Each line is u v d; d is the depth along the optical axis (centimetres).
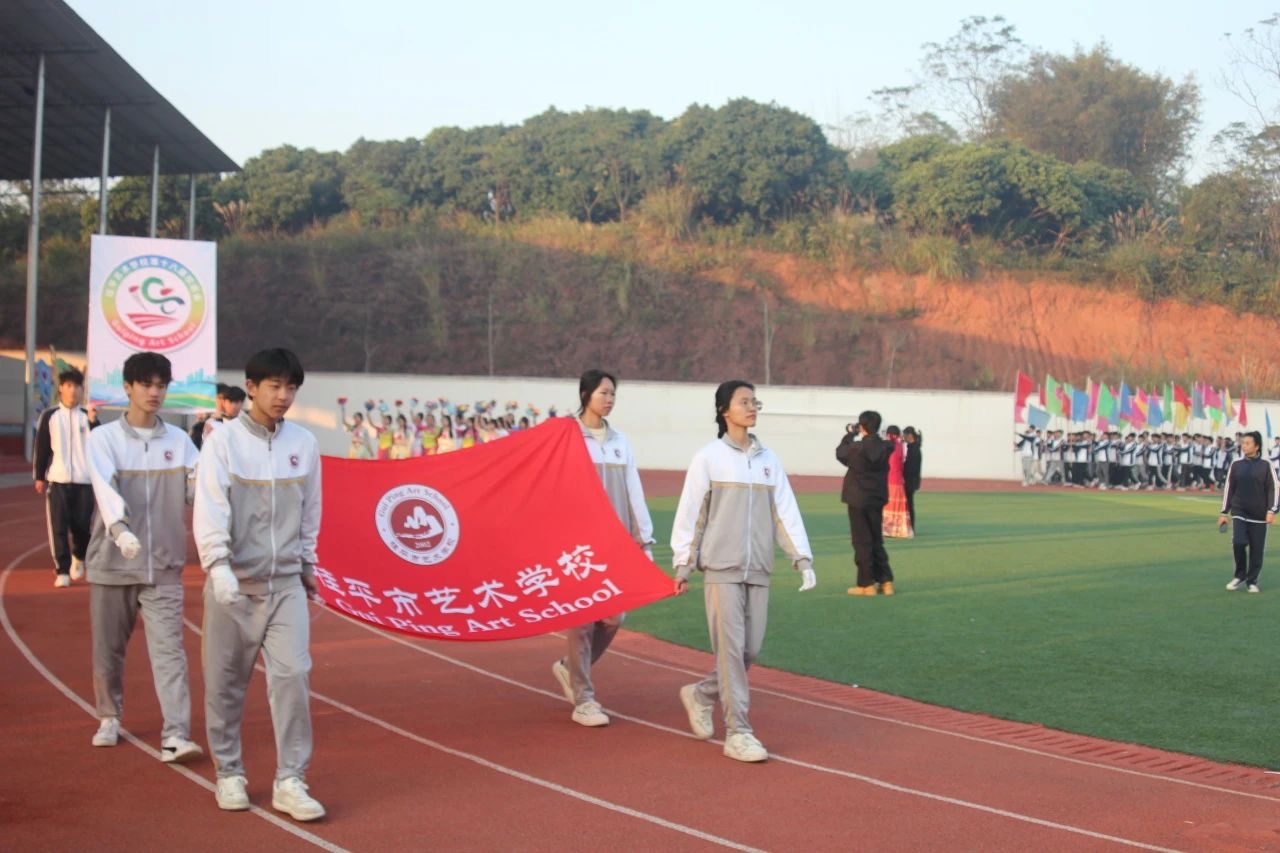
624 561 698
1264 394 4891
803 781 610
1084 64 6800
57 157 3459
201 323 1939
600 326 4719
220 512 525
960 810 567
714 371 4622
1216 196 5847
